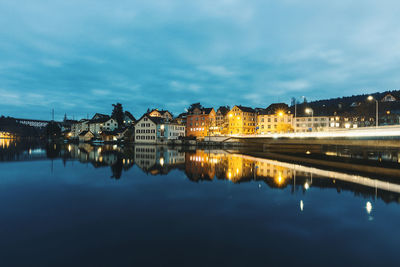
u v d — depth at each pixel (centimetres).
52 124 17200
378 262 941
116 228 1242
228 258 952
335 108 11894
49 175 2777
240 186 2312
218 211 1541
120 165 3744
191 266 886
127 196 1889
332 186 2333
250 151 7606
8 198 1783
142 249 1018
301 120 11544
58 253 973
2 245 1035
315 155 5744
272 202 1764
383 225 1325
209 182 2492
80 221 1334
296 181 2578
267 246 1061
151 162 4219
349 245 1082
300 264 915
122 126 14675
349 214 1505
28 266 872
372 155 6238
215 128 12525
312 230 1249
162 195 1938
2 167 3394
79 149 7475
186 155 5803
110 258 938
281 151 7312
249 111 12619
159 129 11019
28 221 1323
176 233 1189
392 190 2172
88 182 2416
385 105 10475
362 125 10362
